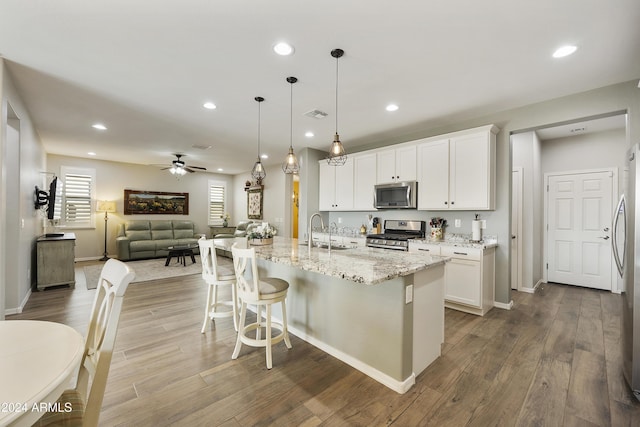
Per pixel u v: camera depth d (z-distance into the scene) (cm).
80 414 110
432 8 178
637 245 192
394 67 250
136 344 257
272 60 239
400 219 472
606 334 281
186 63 245
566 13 182
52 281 429
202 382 201
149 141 509
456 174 376
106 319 120
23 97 316
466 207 367
